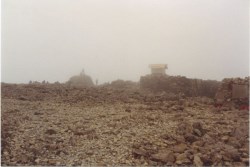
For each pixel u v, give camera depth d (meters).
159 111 14.77
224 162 9.06
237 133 11.09
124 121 12.57
